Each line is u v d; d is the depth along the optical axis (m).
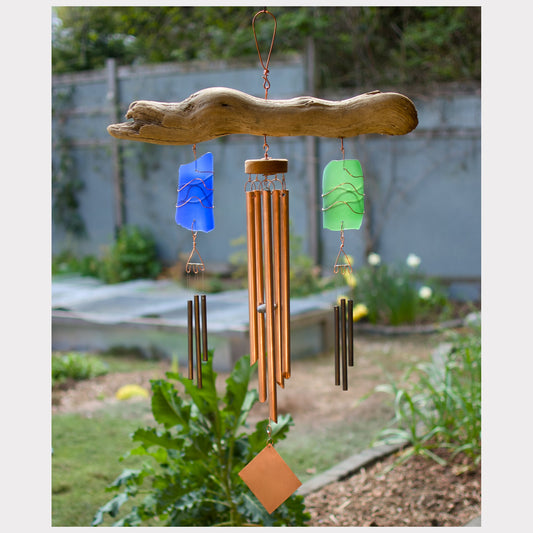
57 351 7.17
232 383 3.43
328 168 2.74
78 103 10.84
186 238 10.34
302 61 9.36
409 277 8.43
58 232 11.09
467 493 3.83
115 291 8.67
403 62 9.30
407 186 9.00
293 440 4.85
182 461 3.32
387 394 5.71
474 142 8.62
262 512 3.12
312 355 7.06
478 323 6.80
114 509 3.13
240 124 2.66
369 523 3.57
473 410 4.25
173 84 10.14
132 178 10.62
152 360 6.75
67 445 4.77
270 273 2.62
